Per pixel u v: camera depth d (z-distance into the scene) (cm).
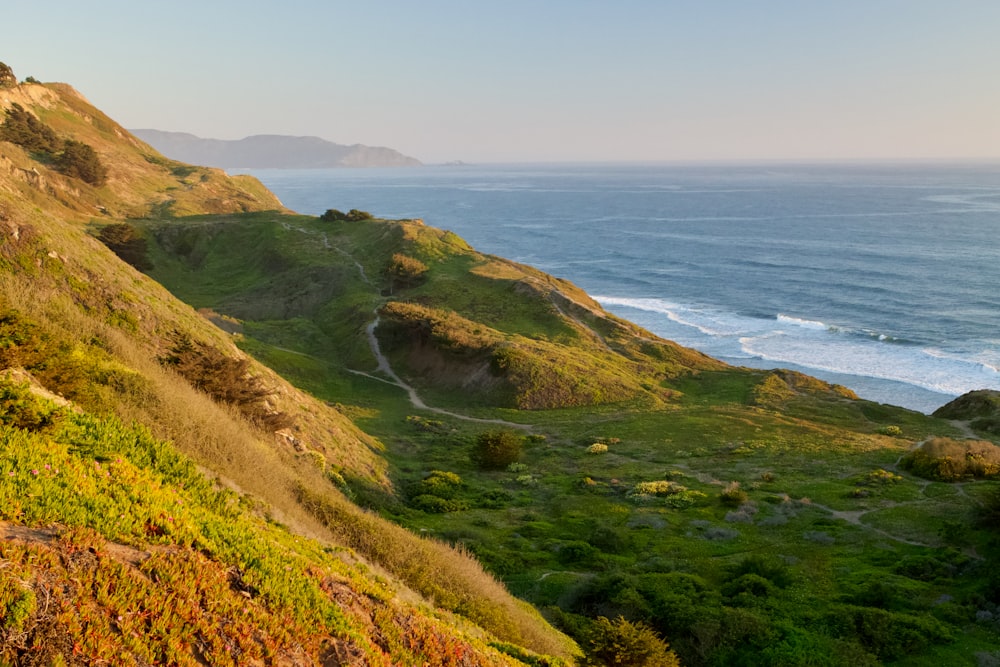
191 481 1290
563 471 4312
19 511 824
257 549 1048
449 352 7094
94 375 1931
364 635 1004
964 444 4447
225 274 11206
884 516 3209
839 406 6200
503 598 1903
